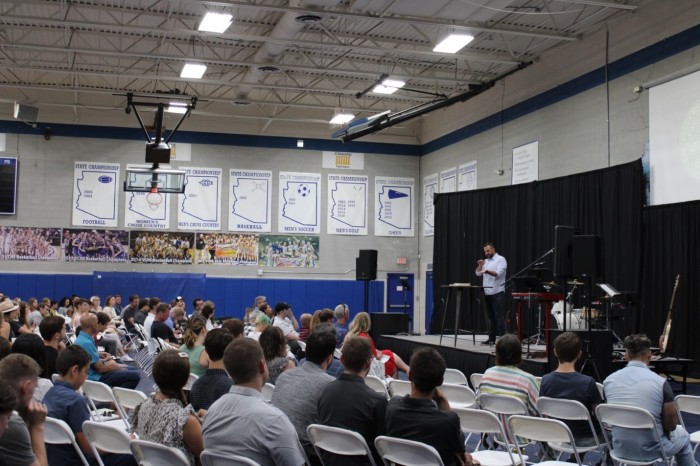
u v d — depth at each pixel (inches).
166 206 774.5
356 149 828.0
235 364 127.8
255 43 611.8
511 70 583.2
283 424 124.2
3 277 730.2
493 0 465.7
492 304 438.9
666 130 462.6
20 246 737.0
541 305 461.4
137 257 764.0
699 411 204.7
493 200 644.7
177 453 124.8
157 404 135.6
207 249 782.5
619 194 493.7
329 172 820.0
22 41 603.8
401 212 834.8
